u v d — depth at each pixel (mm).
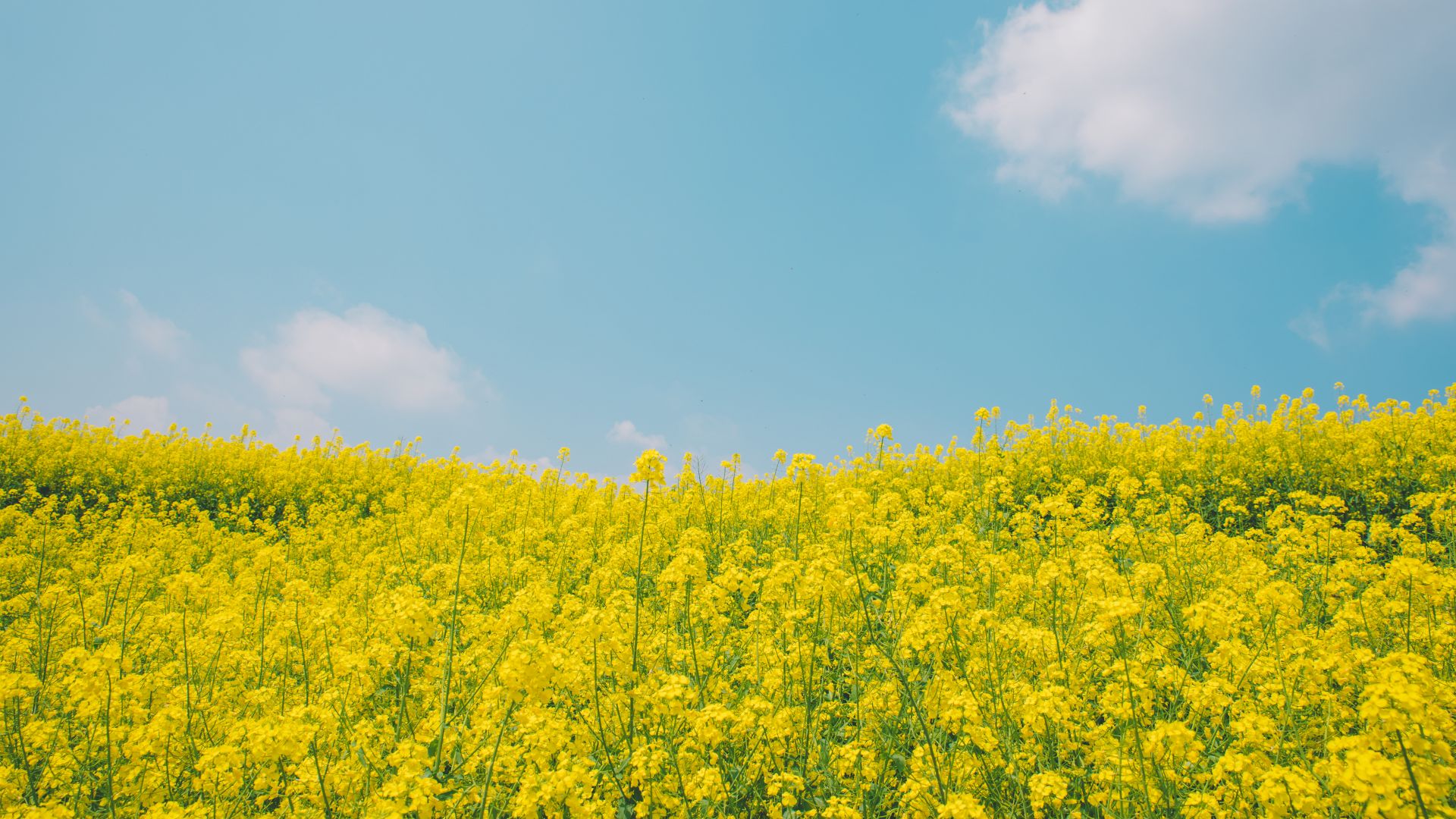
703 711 3887
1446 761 2791
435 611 4160
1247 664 4277
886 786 4043
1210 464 11945
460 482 16609
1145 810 3586
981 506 9867
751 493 11391
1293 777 2967
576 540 9312
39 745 4406
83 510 14945
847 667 5418
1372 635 5246
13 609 7879
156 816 3645
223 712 5328
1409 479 10008
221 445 19766
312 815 3809
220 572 8312
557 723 3977
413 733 4539
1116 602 4047
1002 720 4336
